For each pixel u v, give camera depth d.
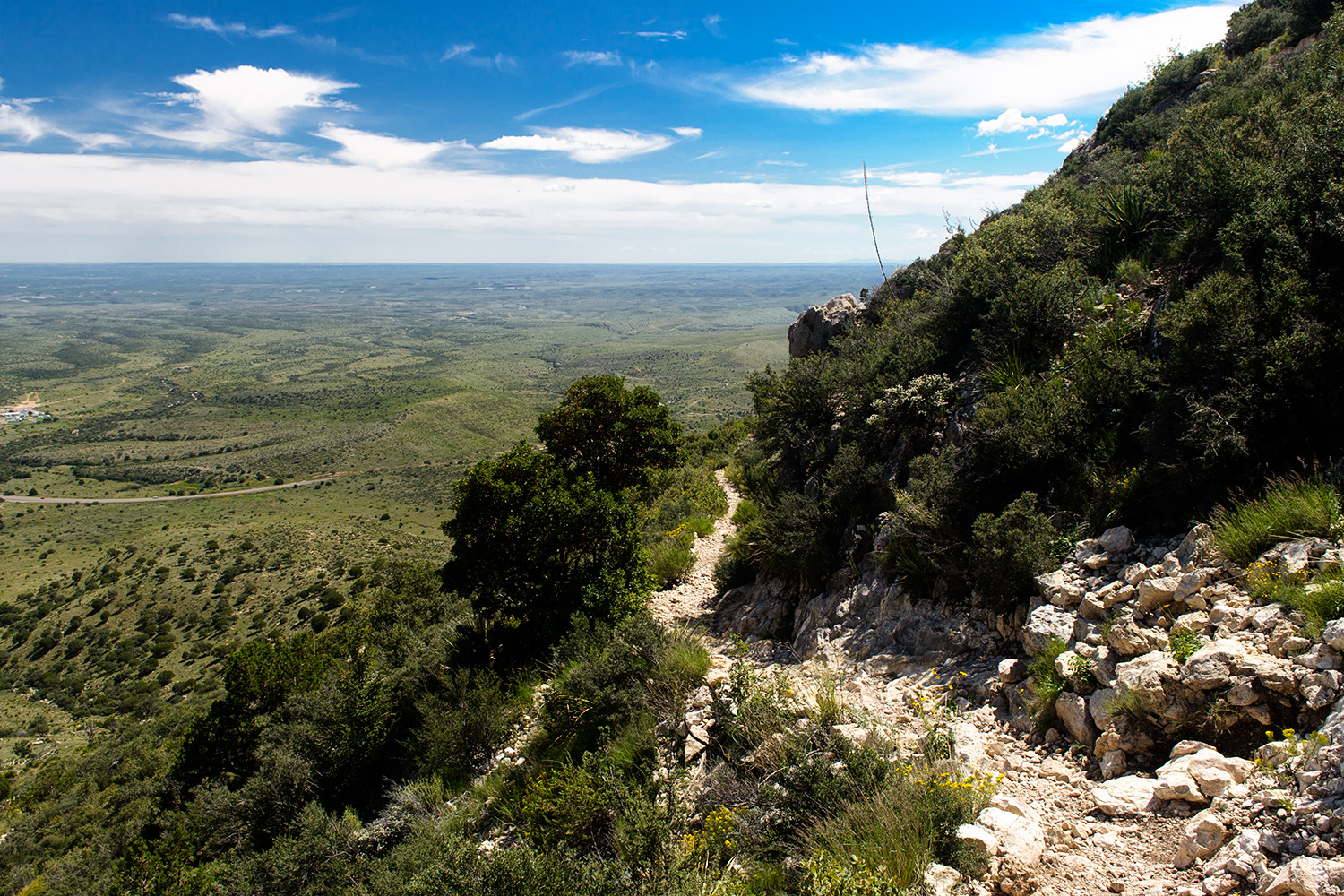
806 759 4.43
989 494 6.92
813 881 3.31
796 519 9.50
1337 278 5.38
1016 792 3.97
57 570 108.75
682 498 21.47
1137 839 3.25
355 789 9.62
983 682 5.36
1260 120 8.43
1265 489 4.63
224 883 7.59
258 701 21.86
